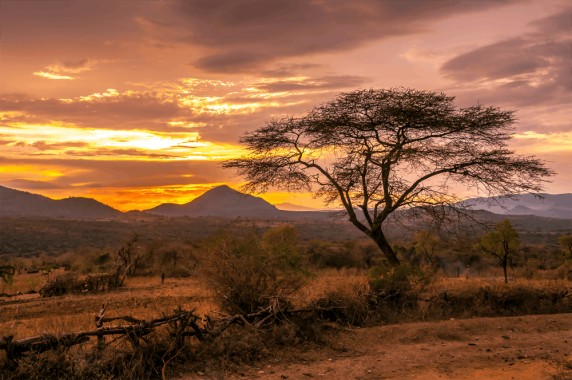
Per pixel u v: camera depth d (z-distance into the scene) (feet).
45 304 55.42
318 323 35.96
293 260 42.06
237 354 29.55
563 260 102.47
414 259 91.61
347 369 28.37
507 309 46.55
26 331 36.14
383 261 84.64
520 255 133.59
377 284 44.96
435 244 90.58
